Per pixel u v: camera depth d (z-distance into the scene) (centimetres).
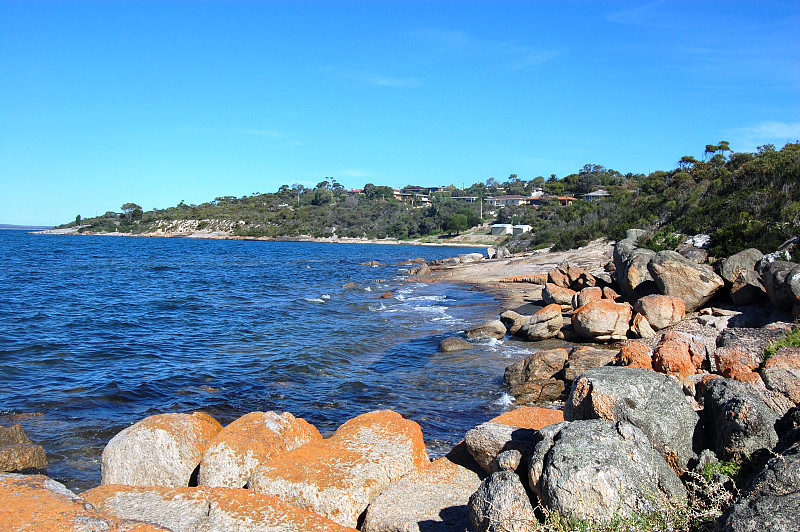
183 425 707
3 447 815
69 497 526
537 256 4806
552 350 1355
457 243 11569
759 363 982
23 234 16250
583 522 436
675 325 1567
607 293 2102
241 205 17375
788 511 361
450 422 1081
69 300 2834
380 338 1953
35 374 1397
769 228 2236
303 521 516
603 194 10056
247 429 696
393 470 649
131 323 2208
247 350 1741
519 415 747
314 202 17200
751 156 4381
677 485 488
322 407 1187
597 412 562
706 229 2912
